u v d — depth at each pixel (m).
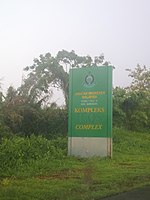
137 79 36.22
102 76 18.09
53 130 23.39
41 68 28.52
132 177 12.23
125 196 9.53
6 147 15.56
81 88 18.55
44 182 11.23
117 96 28.28
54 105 24.92
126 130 27.55
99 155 17.81
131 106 29.00
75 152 18.31
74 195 9.41
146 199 9.20
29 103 23.88
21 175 12.73
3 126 20.62
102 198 9.30
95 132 18.03
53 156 16.91
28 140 17.77
